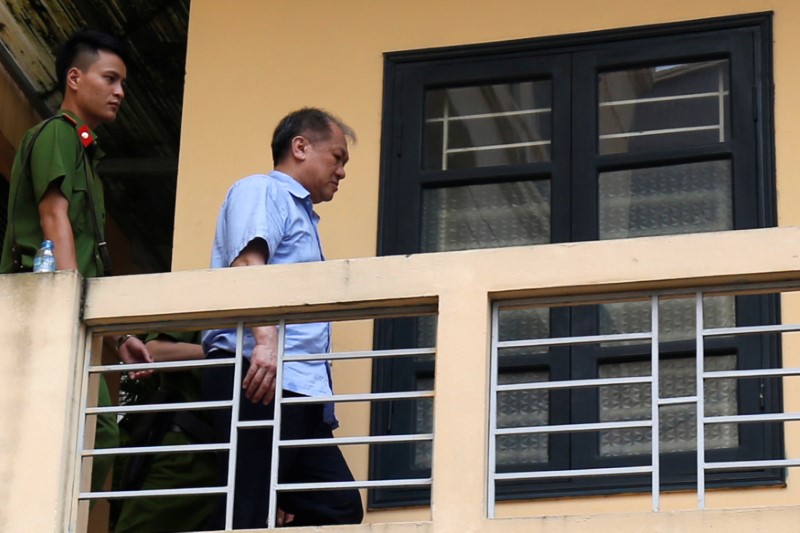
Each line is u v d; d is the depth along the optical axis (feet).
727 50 34.42
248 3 37.17
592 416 32.81
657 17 34.96
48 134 31.60
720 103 34.30
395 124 35.50
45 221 30.94
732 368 32.60
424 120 35.53
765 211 33.17
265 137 36.01
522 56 35.42
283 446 27.35
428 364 33.81
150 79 43.57
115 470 42.68
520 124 35.12
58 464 27.40
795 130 33.55
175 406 27.76
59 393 27.76
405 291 27.25
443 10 36.09
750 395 32.14
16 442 27.58
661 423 32.58
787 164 33.35
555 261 26.84
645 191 34.17
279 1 37.06
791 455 31.48
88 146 32.09
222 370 30.09
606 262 26.61
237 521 29.45
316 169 31.81
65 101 32.91
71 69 32.83
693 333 32.96
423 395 26.94
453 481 26.09
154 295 28.19
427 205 34.96
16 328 28.17
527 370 33.42
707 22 34.68
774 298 32.60
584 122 34.71
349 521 30.27
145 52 42.80
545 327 33.65
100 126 45.14
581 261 26.71
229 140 36.06
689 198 33.88
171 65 43.06
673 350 32.94
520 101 35.29
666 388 32.83
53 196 31.12
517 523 25.64
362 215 34.88
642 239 26.58
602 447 32.58
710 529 24.98
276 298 27.73
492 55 35.58
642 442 32.45
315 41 36.52
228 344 30.17
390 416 33.35
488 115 35.35
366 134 35.53
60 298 28.30
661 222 33.88
